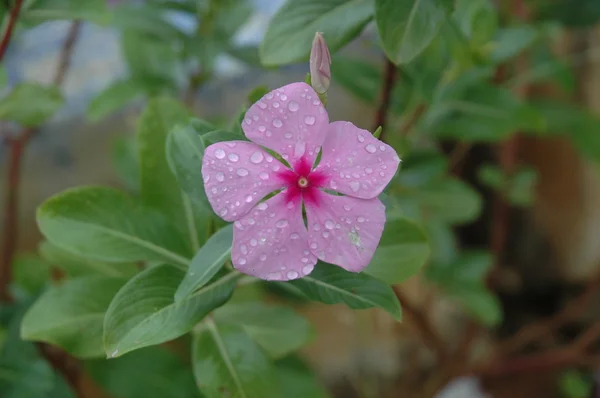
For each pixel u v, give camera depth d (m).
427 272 0.50
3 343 0.38
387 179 0.27
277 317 0.37
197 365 0.32
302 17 0.33
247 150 0.27
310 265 0.27
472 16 0.38
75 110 0.67
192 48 0.42
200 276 0.28
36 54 0.64
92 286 0.33
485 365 0.56
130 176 0.49
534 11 0.50
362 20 0.32
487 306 0.49
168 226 0.32
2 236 0.60
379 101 0.36
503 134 0.40
